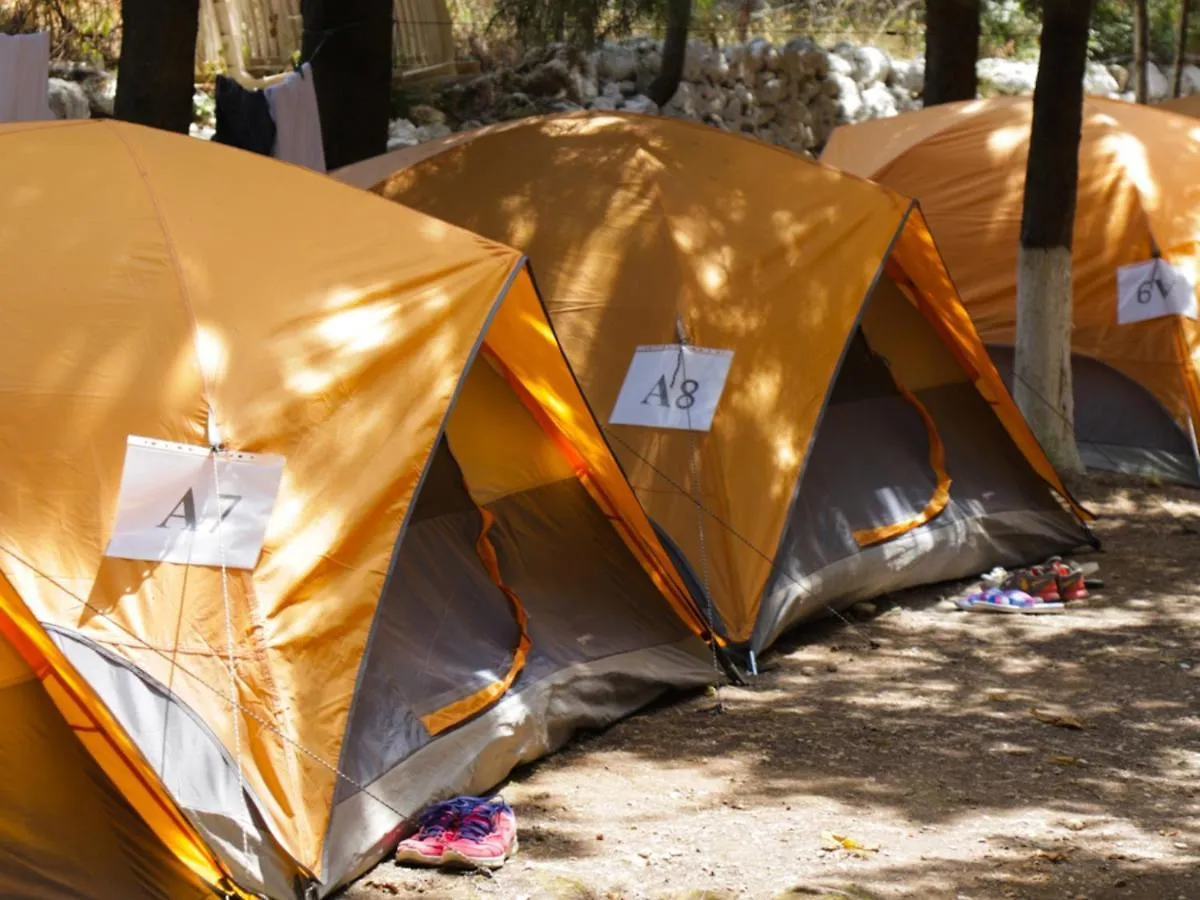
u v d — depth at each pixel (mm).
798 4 19859
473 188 8078
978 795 5527
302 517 4738
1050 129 10336
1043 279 10516
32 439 4406
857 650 7398
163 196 5219
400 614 5555
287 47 14109
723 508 7090
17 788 4207
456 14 17047
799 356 7516
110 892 4199
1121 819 5301
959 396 9016
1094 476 10812
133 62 8469
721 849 4969
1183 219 11047
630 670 6395
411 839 4883
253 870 4273
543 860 4871
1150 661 7266
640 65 17250
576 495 6762
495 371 6527
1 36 8297
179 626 4387
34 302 4695
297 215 5473
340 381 4980
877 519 8148
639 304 7445
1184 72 21766
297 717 4531
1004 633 7723
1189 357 10828
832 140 12555
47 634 4121
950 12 13898
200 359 4734
